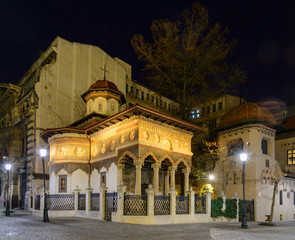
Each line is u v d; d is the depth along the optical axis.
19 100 42.59
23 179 38.53
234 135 32.75
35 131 35.81
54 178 27.86
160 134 24.08
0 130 45.47
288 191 34.56
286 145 37.28
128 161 26.00
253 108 32.03
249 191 29.89
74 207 24.28
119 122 24.55
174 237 13.50
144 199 19.16
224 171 33.09
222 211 24.08
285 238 14.60
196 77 31.14
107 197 20.88
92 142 28.42
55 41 40.84
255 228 20.14
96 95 32.78
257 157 30.19
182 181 30.12
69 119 39.41
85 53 43.03
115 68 47.97
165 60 31.00
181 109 31.45
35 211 25.94
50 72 38.41
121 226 16.89
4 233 13.84
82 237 12.73
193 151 34.69
